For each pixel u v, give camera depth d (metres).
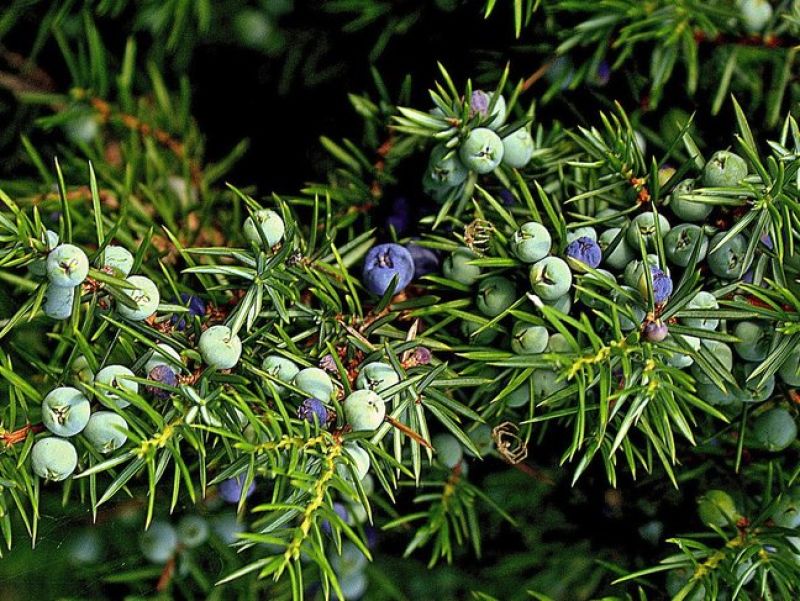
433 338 0.38
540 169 0.40
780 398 0.38
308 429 0.34
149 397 0.36
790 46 0.41
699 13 0.41
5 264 0.35
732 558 0.38
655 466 0.41
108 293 0.36
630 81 0.42
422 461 0.39
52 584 0.43
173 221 0.44
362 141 0.44
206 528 0.43
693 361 0.36
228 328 0.35
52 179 0.45
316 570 0.43
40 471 0.35
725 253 0.36
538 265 0.36
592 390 0.37
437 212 0.40
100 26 0.49
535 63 0.42
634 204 0.38
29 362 0.40
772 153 0.41
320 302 0.39
